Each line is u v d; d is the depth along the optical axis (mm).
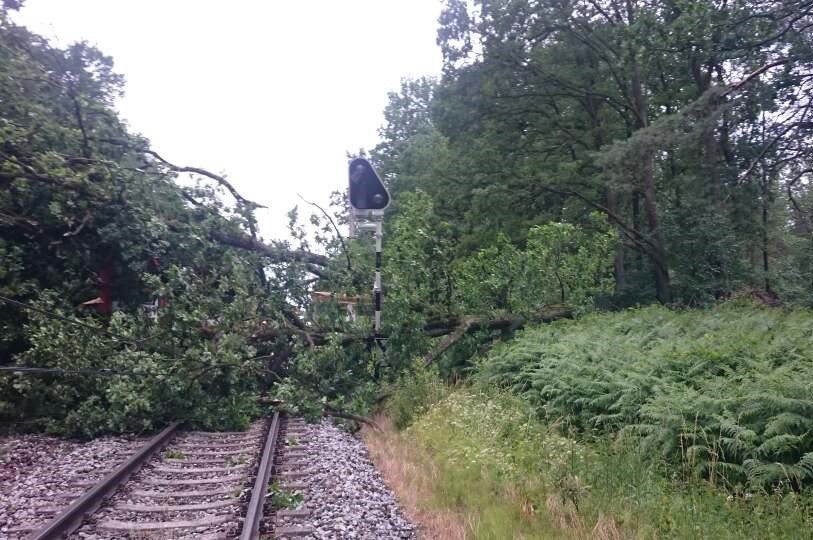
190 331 11586
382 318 14094
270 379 13141
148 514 6645
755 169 20359
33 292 11898
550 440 8750
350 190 12461
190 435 11039
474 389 13227
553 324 16266
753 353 9742
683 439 7930
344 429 12422
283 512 6738
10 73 12281
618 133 27078
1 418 10961
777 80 18000
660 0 20719
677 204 23453
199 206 13453
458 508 7078
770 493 6930
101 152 13227
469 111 26406
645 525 6129
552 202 26641
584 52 25438
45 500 6965
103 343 11102
